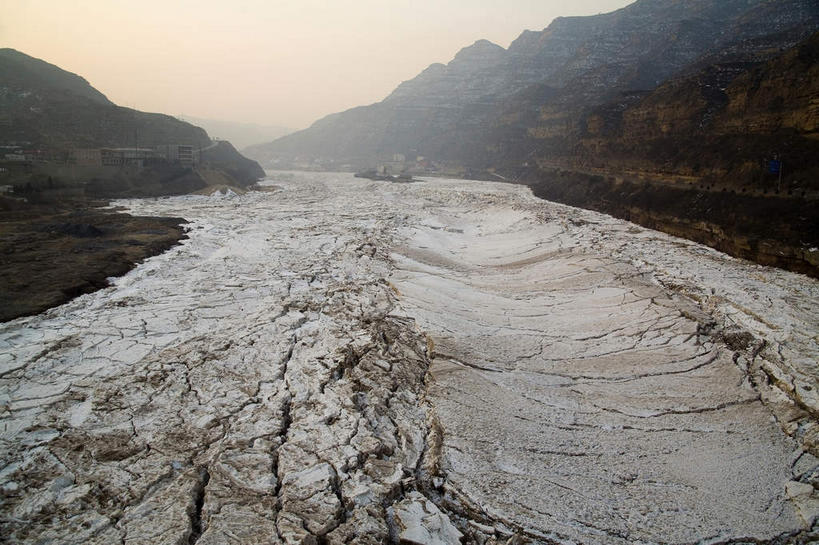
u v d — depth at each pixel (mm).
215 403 17703
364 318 25531
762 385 19438
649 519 13148
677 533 12695
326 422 16609
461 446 15766
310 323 25000
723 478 14852
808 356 20469
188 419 16719
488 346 23031
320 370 20109
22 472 13992
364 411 17422
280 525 12031
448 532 12344
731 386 19594
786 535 12758
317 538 11773
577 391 19656
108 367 20469
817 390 18203
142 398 17922
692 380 20156
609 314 26328
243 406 17609
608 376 20672
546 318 26547
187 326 24594
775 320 23781
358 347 22188
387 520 12727
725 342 22672
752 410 18172
